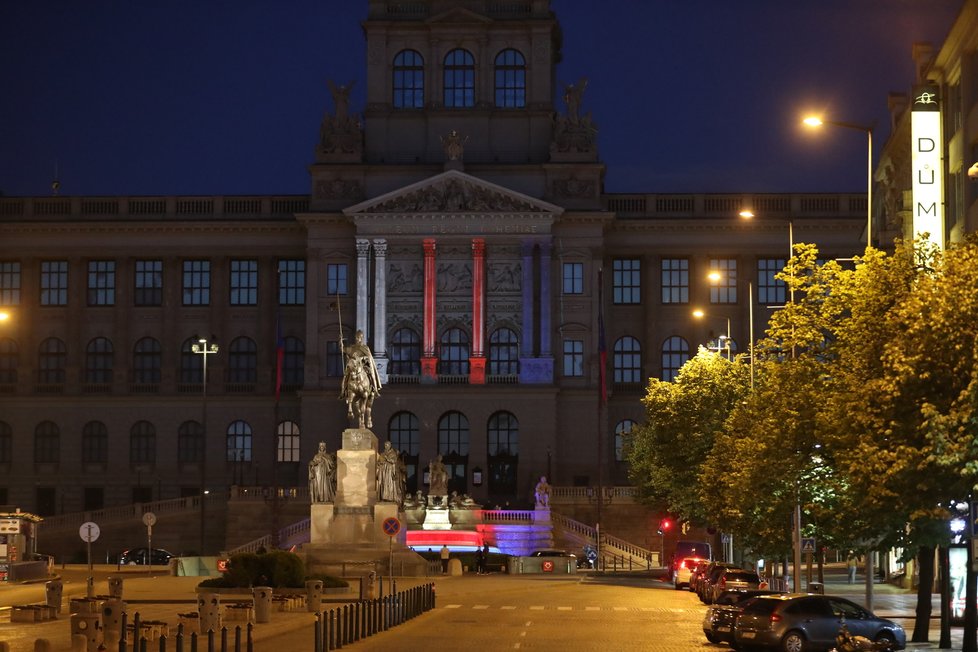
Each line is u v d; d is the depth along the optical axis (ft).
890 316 163.32
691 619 221.87
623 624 211.00
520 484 515.50
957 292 144.56
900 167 339.57
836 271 199.62
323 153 533.14
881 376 166.61
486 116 540.93
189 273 549.54
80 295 548.31
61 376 549.54
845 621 173.27
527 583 317.42
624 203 542.16
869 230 214.69
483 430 520.42
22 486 545.03
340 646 166.61
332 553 311.68
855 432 169.68
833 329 198.80
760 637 171.53
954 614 206.80
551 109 540.93
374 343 522.88
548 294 522.88
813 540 225.56
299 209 547.49
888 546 177.99
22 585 266.36
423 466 518.78
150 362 548.72
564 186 530.27
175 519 489.67
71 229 546.67
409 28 543.80
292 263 547.49
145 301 548.72
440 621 213.05
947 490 151.94
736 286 539.70
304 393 523.70
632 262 543.80
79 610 161.48
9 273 551.59
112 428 545.03
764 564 341.41
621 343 540.93
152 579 298.56
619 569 433.89
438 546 420.36
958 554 206.39
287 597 218.59
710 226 538.06
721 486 278.46
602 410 478.59
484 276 525.34
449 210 522.88
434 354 522.06
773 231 538.88
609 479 528.63
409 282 525.34
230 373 545.44
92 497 543.80
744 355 321.93
